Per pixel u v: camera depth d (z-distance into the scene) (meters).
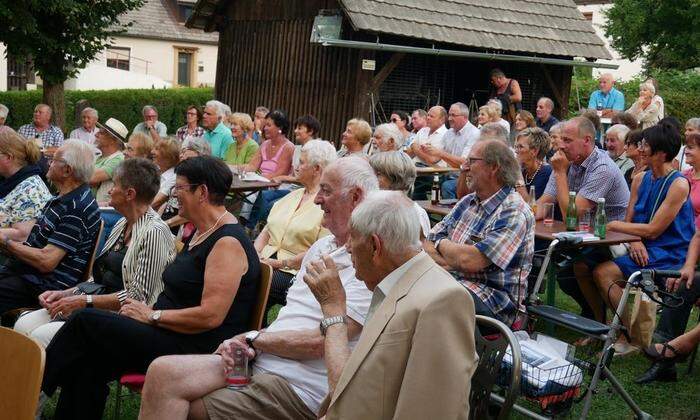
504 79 12.11
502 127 6.47
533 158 6.34
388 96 12.80
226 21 14.46
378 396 2.52
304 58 13.02
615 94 13.70
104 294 4.38
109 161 7.53
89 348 3.60
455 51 12.34
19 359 2.71
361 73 12.04
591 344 5.02
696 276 5.00
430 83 13.33
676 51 23.58
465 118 9.23
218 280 3.58
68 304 4.19
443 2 12.97
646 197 5.44
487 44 12.73
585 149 5.59
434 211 6.28
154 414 3.14
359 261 2.72
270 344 3.27
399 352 2.52
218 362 3.23
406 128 10.93
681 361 4.90
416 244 2.66
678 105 19.77
